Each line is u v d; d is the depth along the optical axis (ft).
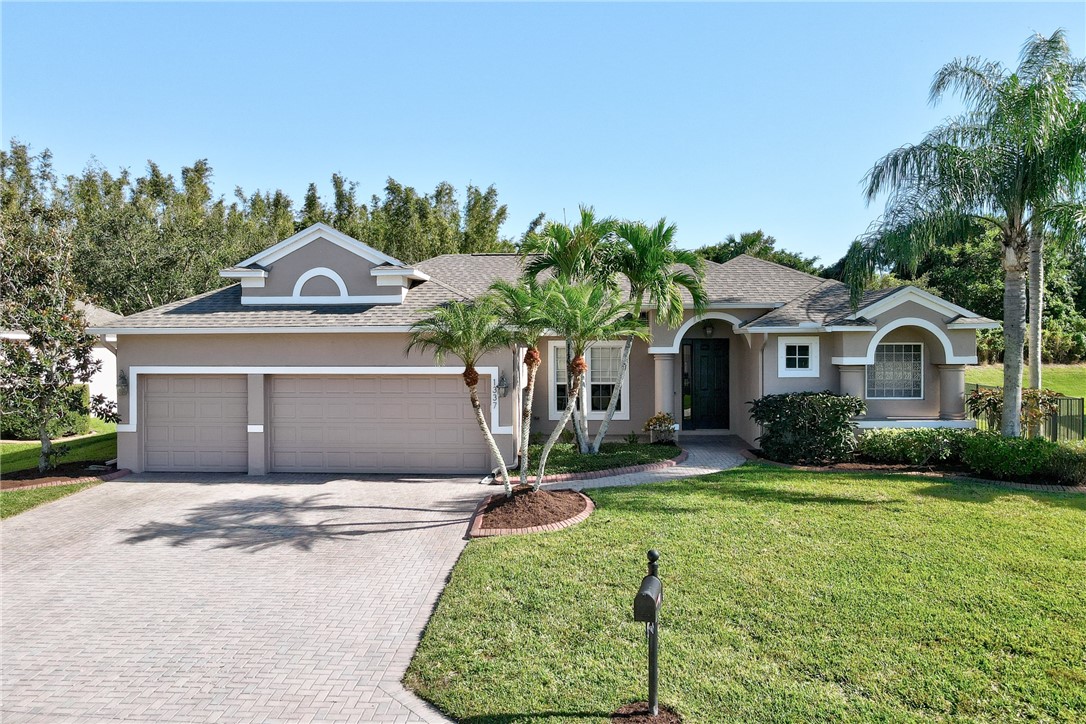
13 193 122.72
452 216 134.10
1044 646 20.08
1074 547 29.01
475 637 21.68
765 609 22.99
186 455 50.08
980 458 43.50
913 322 52.08
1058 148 42.70
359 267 52.16
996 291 101.09
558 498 37.58
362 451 49.57
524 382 56.03
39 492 42.91
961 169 45.19
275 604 25.54
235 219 137.69
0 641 22.72
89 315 88.84
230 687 19.51
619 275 62.03
